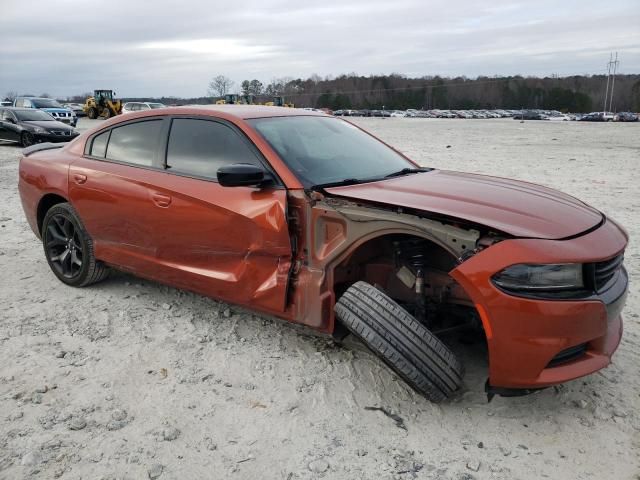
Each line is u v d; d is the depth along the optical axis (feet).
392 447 9.33
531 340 9.04
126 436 9.52
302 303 11.32
